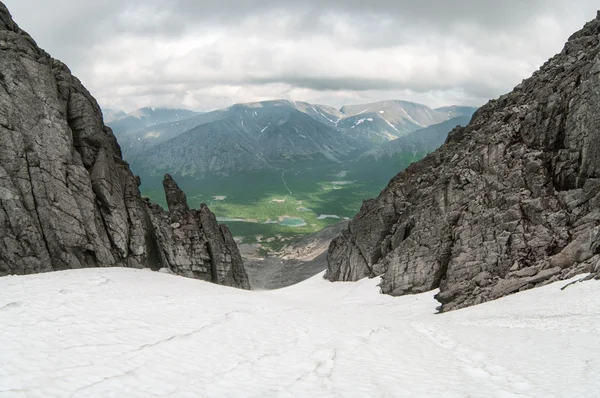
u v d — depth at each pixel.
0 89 41.84
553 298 34.59
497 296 42.81
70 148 45.56
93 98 53.53
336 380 17.19
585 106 45.53
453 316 38.94
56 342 19.25
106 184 47.69
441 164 77.62
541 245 44.25
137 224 50.47
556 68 56.38
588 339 22.59
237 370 18.12
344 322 30.97
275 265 151.88
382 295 63.12
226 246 63.69
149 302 28.89
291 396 15.38
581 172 45.34
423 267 58.66
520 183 49.06
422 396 15.52
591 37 57.44
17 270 39.56
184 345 20.77
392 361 20.47
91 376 16.06
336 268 88.75
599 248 38.97
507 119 56.88
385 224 78.19
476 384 17.02
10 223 39.91
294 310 34.00
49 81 45.47
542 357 20.41
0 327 20.42
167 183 64.75
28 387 14.45
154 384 16.00
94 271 39.44
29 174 41.81
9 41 44.56
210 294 35.53
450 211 57.75
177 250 57.72
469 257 49.62
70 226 42.91
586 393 14.88
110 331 21.70
